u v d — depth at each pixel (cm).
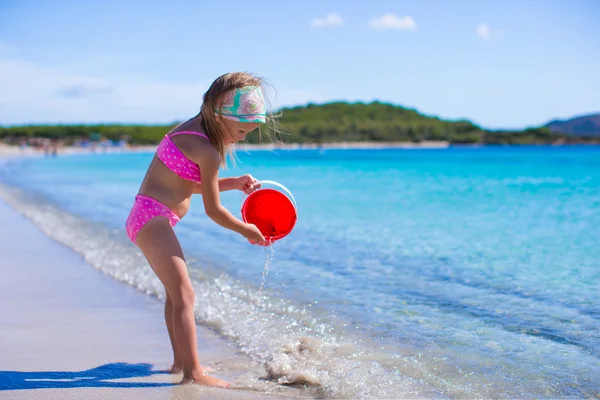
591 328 341
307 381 267
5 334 344
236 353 313
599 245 609
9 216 966
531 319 360
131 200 1234
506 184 1627
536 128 16075
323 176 2152
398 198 1189
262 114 284
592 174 2170
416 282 462
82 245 662
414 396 250
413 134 16700
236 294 432
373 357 299
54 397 247
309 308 392
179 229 768
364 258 561
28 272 525
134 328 358
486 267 512
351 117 18412
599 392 253
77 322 370
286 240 671
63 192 1462
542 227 751
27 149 8012
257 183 320
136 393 252
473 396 250
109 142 10306
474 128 16888
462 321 358
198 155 273
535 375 272
